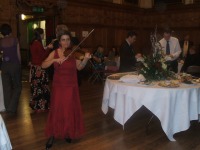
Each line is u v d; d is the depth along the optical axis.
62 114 3.35
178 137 3.85
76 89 3.43
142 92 3.65
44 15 9.53
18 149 3.35
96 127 4.21
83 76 9.59
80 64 3.38
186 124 3.64
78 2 9.98
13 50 4.76
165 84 3.76
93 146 3.48
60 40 3.38
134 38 4.96
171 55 4.60
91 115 4.86
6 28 4.75
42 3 8.92
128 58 4.93
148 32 12.59
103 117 4.74
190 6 11.01
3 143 1.99
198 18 10.91
